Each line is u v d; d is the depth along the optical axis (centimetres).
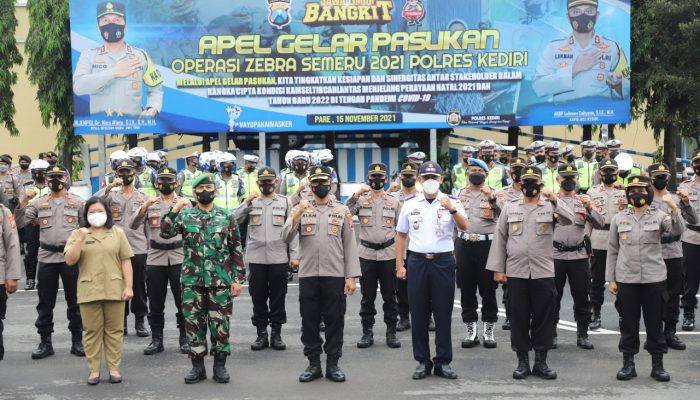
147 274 970
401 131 2317
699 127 1975
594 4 1923
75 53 1958
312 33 1950
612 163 1088
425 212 834
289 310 1219
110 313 835
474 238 977
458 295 1359
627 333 830
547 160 1436
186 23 1955
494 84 1945
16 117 2755
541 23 1933
